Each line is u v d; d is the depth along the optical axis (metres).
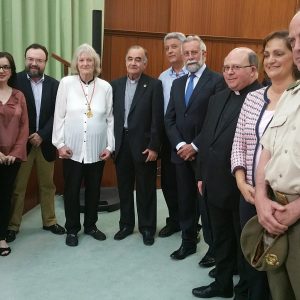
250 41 4.85
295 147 1.39
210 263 2.72
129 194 3.24
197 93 2.70
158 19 4.70
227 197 2.04
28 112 3.08
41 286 2.43
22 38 4.23
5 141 2.75
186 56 2.77
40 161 3.21
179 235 3.31
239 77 2.02
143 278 2.57
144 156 3.06
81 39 4.46
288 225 1.41
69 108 2.94
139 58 3.00
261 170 1.58
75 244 3.04
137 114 3.01
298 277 1.40
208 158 2.11
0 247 2.86
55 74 4.39
